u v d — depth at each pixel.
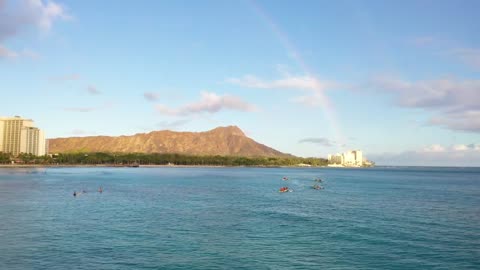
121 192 128.75
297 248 51.06
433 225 67.38
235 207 90.75
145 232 60.03
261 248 50.91
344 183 194.88
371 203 101.00
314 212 82.94
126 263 44.06
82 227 63.59
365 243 53.91
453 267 43.75
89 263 43.88
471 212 83.75
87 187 146.38
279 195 123.19
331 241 54.88
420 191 143.88
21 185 150.75
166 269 42.22
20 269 41.59
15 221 68.69
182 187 154.62
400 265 44.34
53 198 106.44
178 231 61.12
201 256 47.00
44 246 50.72
